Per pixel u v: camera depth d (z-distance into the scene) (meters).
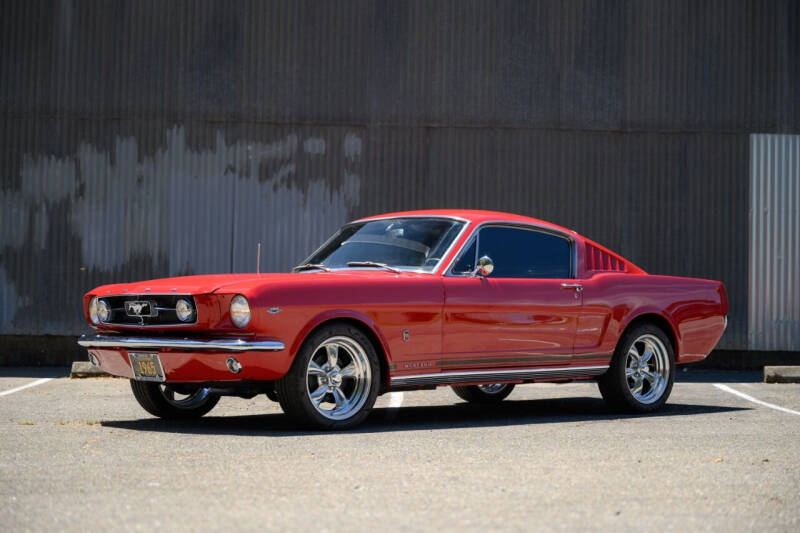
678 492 4.49
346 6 13.75
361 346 6.67
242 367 6.28
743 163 13.99
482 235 7.47
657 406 8.15
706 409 8.38
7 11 13.57
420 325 6.90
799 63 14.01
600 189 13.89
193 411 7.40
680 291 8.45
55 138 13.57
